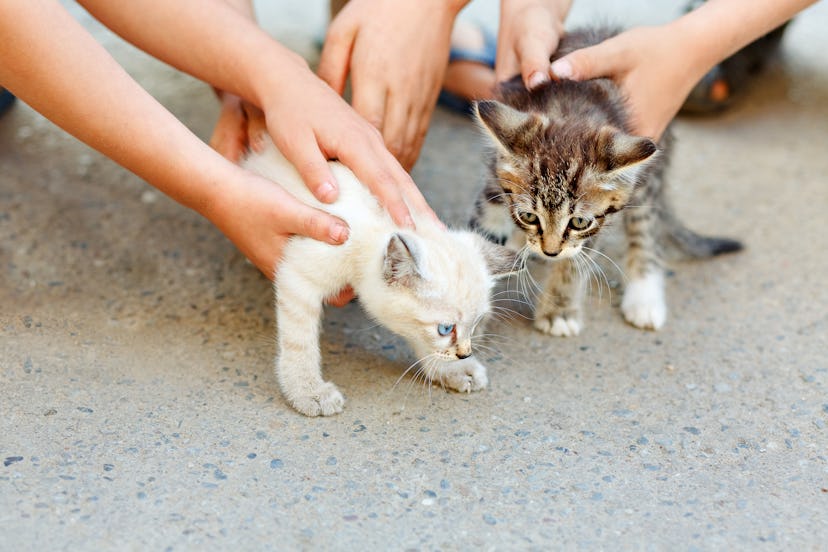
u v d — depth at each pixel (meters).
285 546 0.69
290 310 0.77
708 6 0.85
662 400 0.79
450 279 0.76
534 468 0.74
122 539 0.68
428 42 0.83
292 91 0.78
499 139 0.81
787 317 0.87
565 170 0.81
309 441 0.75
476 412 0.78
